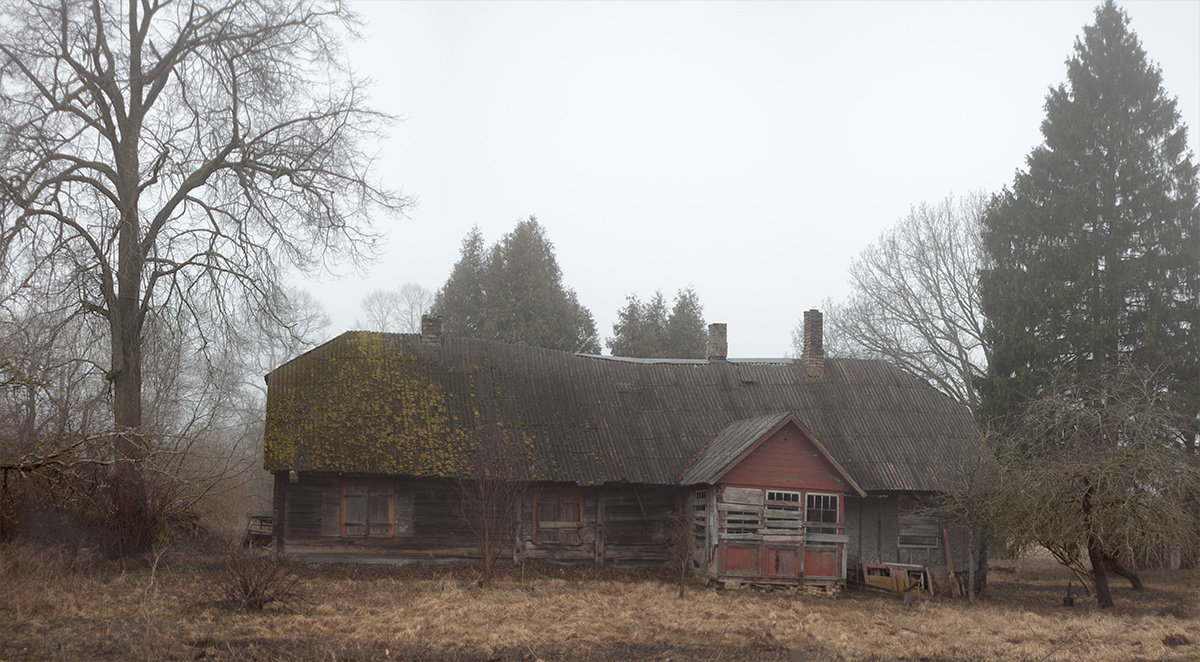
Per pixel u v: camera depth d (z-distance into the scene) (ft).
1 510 63.26
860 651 54.65
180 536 88.38
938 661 53.31
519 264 182.70
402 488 87.30
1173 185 124.16
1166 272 120.06
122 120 80.53
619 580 83.87
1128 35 127.44
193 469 96.73
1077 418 79.30
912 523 94.32
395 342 101.04
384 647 50.52
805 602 77.10
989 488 83.82
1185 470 74.74
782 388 105.91
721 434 96.02
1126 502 73.00
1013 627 66.23
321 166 82.43
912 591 86.48
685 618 63.46
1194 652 57.36
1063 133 127.03
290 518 84.53
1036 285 120.78
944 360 141.69
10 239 69.21
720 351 117.70
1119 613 76.38
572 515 91.66
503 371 100.73
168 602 60.39
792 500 84.79
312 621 56.65
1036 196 128.77
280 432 84.69
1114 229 120.67
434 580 77.00
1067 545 76.59
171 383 111.24
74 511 71.97
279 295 83.30
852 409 103.04
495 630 56.29
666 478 91.40
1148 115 126.21
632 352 197.88
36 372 59.62
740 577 82.28
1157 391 89.97
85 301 76.13
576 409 97.96
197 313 82.12
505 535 88.58
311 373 93.15
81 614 55.52
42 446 63.77
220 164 81.10
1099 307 117.29
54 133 74.79
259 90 81.35
